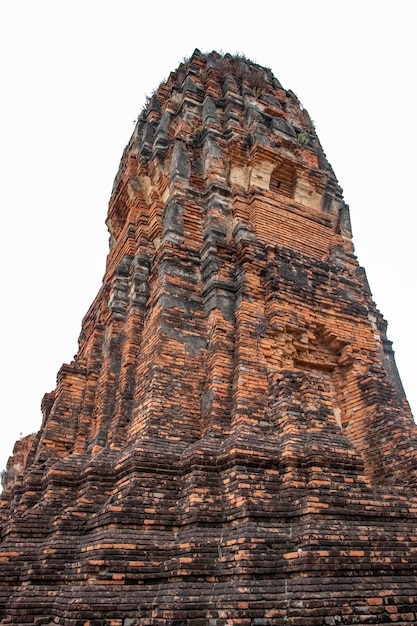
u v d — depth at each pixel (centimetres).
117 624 805
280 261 1511
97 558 888
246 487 960
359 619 743
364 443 1325
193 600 799
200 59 2316
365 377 1417
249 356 1264
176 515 996
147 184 1930
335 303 1530
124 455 1144
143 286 1630
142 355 1425
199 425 1212
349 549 841
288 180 1861
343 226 1831
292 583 786
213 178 1706
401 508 996
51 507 1175
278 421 1123
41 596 957
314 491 940
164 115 2033
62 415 1656
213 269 1447
